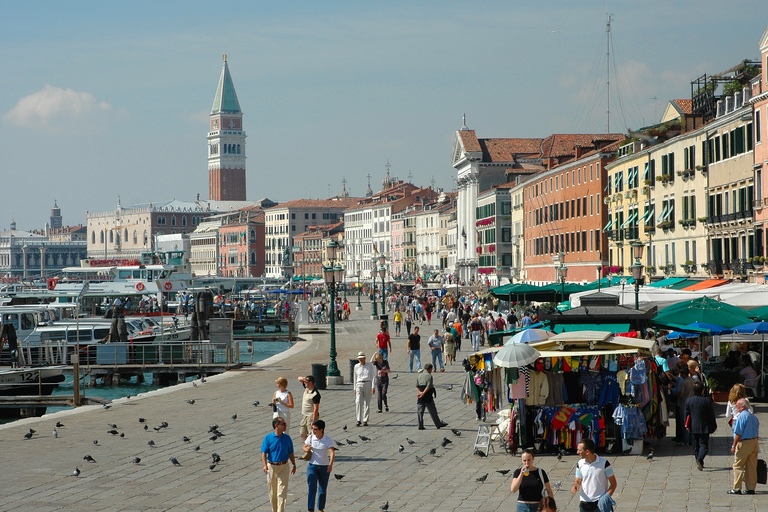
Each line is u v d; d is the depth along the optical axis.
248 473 22.22
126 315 90.44
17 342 53.91
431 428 28.52
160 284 101.38
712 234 65.94
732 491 18.61
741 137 60.94
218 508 18.81
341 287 188.75
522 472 14.81
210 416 32.22
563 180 108.50
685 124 73.81
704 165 67.44
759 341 38.28
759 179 57.91
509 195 145.38
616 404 22.81
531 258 124.88
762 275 57.16
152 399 37.66
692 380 23.83
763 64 57.03
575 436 22.94
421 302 107.75
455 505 18.53
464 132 168.38
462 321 75.50
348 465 22.91
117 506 19.09
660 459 22.16
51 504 19.33
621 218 87.81
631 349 22.27
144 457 24.48
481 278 155.12
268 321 103.00
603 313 25.02
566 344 22.92
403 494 19.66
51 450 25.78
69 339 63.00
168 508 18.88
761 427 26.36
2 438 27.95
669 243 74.88
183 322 84.19
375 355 32.53
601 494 15.06
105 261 110.88
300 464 23.41
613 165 90.00
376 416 31.38
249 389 40.69
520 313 74.25
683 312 30.02
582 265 101.12
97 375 55.22
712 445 23.92
